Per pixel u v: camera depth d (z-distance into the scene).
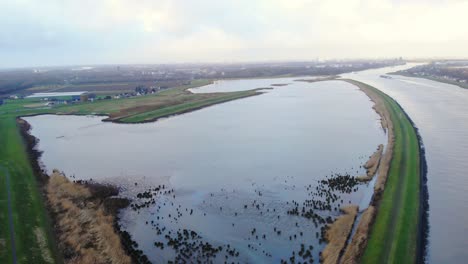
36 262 33.28
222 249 37.16
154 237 39.97
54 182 55.47
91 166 65.56
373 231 37.72
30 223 41.09
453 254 35.12
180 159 68.12
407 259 32.88
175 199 50.03
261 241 38.34
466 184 51.72
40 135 93.44
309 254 35.38
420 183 50.75
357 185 52.12
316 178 55.97
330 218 42.28
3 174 58.88
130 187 54.78
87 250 35.47
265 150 72.12
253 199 49.19
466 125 86.69
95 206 46.84
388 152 65.00
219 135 86.69
